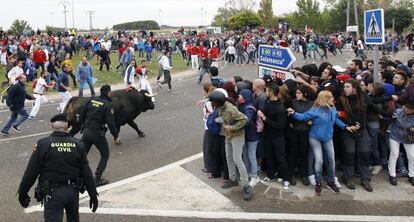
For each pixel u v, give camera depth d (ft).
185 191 26.05
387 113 26.86
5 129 40.65
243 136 24.72
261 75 33.58
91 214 22.90
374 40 29.17
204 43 131.03
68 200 17.47
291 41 153.69
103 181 27.27
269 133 26.40
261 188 26.13
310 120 25.31
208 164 28.17
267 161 26.96
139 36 149.38
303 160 26.71
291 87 27.99
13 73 61.82
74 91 70.79
